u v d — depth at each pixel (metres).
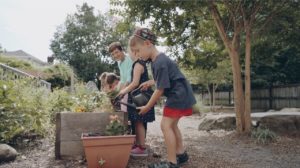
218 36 8.39
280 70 19.17
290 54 18.17
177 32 7.75
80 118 3.95
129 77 4.41
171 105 3.37
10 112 4.76
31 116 5.12
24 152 4.29
